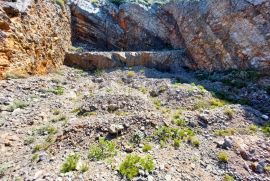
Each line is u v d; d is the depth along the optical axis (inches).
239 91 690.2
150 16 1326.3
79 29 1241.4
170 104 579.2
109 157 329.7
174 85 715.4
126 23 1353.3
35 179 275.6
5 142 382.3
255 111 533.6
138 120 427.2
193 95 619.5
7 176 294.7
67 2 1195.3
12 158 344.8
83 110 507.2
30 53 711.7
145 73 917.8
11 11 651.5
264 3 780.0
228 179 309.3
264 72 736.3
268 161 354.9
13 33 638.5
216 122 462.3
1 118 459.8
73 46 1179.9
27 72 697.0
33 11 756.6
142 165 300.4
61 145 366.9
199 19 1043.3
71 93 662.5
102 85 769.6
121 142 371.6
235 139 397.4
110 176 283.1
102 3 1373.0
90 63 1016.9
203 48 999.0
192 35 1066.1
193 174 308.7
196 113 488.7
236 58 846.5
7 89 576.7
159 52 1066.7
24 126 448.5
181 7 1205.7
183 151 362.3
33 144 384.2
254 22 799.7
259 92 652.1
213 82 796.0
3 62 607.2
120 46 1339.8
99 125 410.3
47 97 602.9
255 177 318.7
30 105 537.3
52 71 853.2
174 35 1254.3
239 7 854.5
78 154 339.9
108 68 1008.2
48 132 423.2
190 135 406.9
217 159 350.3
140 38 1328.7
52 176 278.8
